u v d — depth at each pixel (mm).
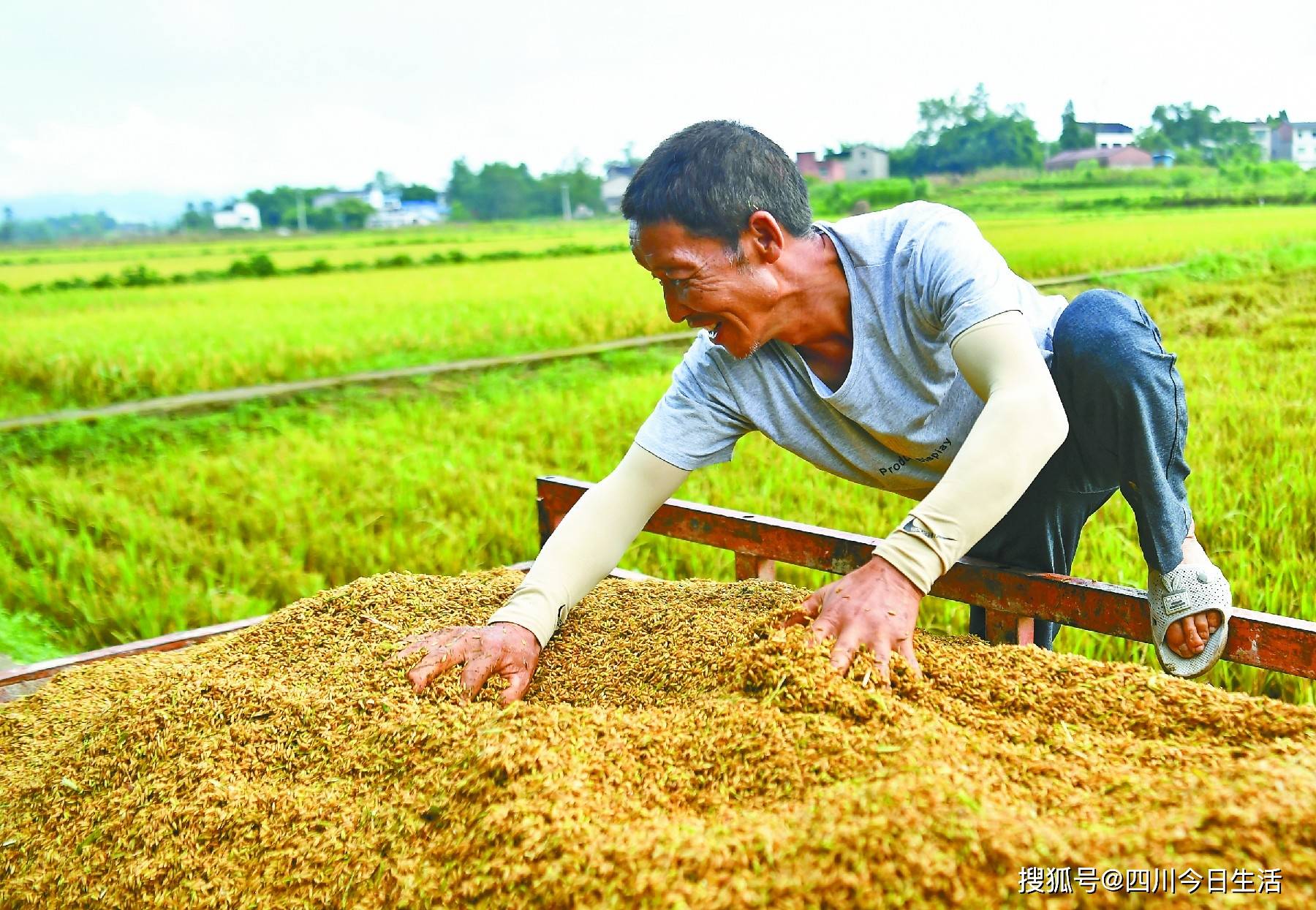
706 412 2045
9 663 3002
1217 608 1803
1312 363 8383
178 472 7719
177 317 18188
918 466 2061
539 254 37938
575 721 1487
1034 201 47125
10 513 6730
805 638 1513
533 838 1216
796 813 1185
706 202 1637
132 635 4871
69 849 1550
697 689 1647
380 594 2252
